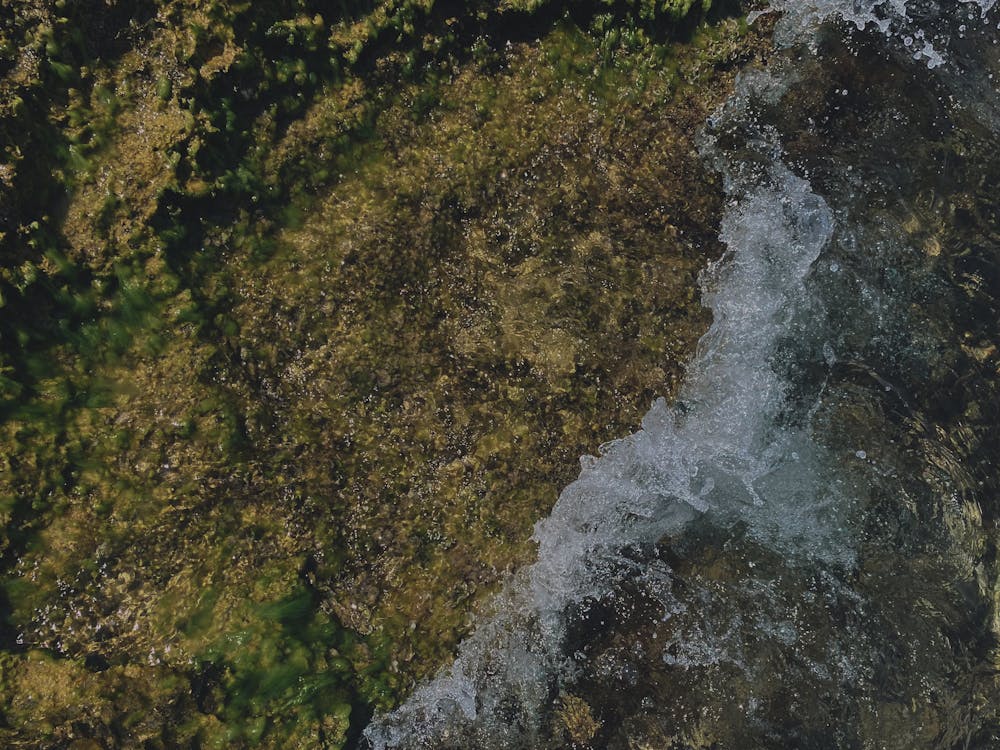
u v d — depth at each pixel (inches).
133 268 119.0
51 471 115.3
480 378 135.6
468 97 136.0
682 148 143.5
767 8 144.6
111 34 117.2
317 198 130.3
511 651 135.7
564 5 135.9
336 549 129.6
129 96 118.1
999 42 156.5
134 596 118.9
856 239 150.6
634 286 141.1
